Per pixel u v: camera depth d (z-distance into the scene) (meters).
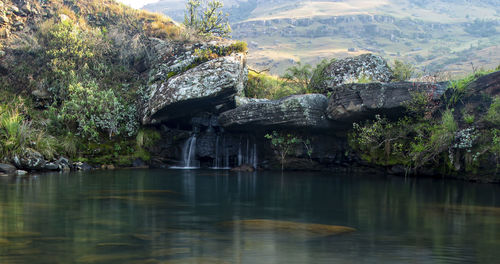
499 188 10.50
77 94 16.23
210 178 12.73
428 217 6.44
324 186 10.80
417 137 12.95
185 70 17.06
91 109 15.91
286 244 4.63
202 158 17.95
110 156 16.16
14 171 13.07
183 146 17.81
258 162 16.97
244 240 4.79
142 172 14.48
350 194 9.23
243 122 15.77
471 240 4.93
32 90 16.81
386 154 14.11
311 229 5.46
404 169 13.77
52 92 16.91
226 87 15.55
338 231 5.36
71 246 4.38
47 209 6.65
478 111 12.10
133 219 5.96
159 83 17.00
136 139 16.91
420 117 13.07
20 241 4.57
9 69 17.22
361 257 4.14
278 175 14.09
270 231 5.30
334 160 15.66
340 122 14.66
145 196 8.45
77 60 17.86
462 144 11.90
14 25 18.89
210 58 17.50
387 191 9.80
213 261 3.93
